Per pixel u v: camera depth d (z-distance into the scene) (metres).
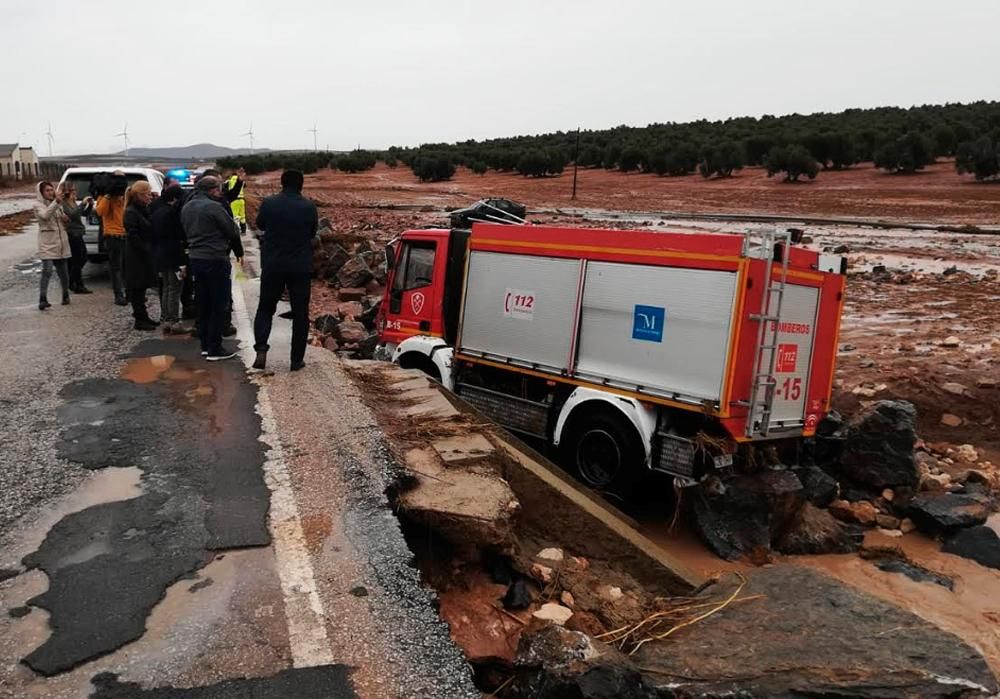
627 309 8.30
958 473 9.98
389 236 28.48
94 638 4.17
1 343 10.51
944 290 20.47
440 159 75.38
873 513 8.92
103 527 5.34
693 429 8.05
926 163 55.09
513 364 9.47
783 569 6.36
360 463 6.38
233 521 5.44
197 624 4.31
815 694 4.58
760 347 7.64
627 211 43.75
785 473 8.34
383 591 4.70
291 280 8.69
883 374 12.59
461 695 3.87
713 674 4.84
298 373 8.90
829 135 58.88
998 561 8.06
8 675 3.89
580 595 6.20
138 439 6.89
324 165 98.94
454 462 6.66
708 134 84.69
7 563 4.90
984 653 6.27
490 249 9.76
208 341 9.47
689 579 6.73
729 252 7.50
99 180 14.22
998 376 12.20
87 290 14.98
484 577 6.11
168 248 10.93
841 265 8.52
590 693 4.31
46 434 7.02
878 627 5.38
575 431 8.84
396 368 9.70
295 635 4.24
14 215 36.31
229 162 96.75
